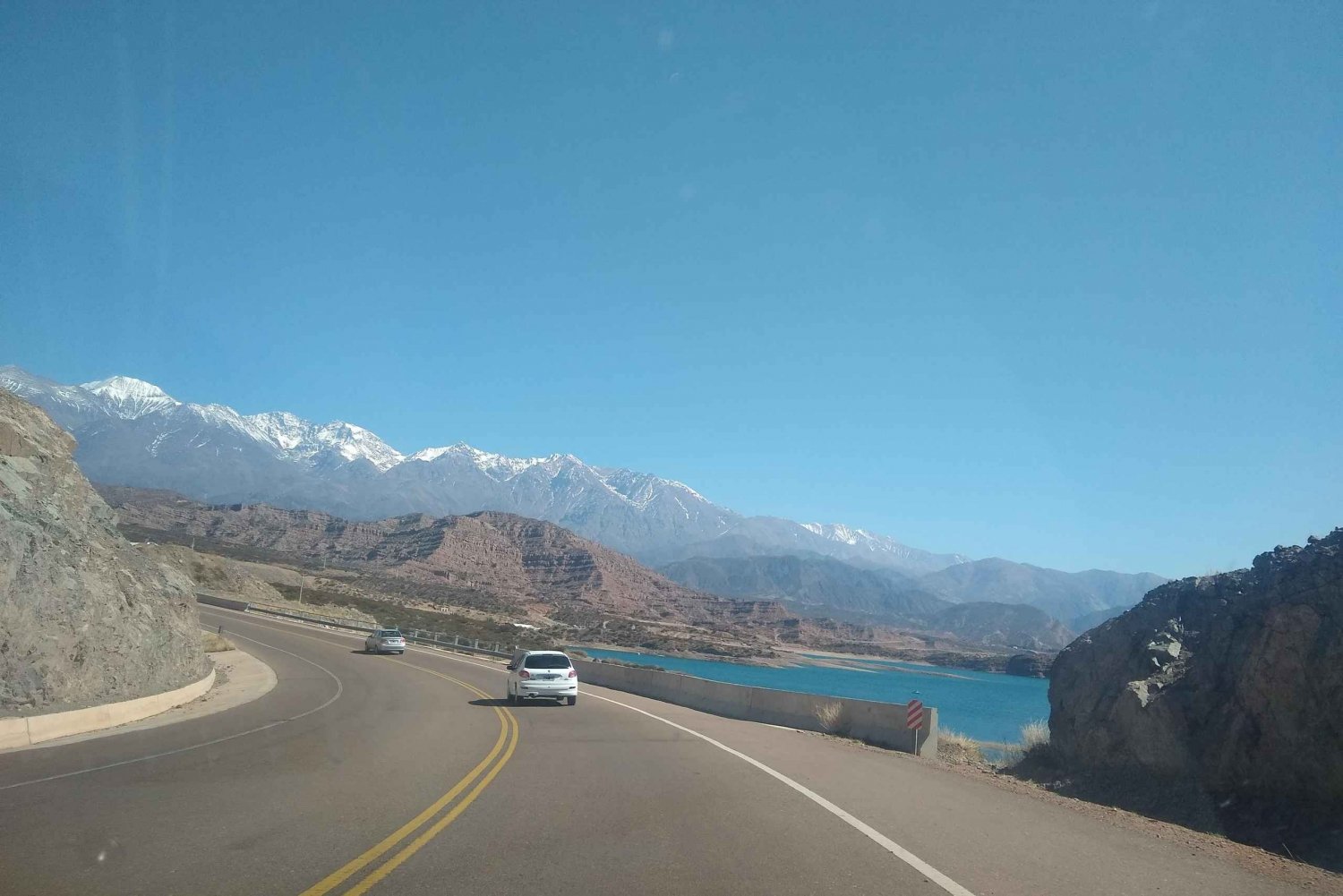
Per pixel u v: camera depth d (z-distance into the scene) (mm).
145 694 22000
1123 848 10273
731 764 15430
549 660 27234
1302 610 15938
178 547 91500
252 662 39625
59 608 19453
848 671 124938
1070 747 20891
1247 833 15047
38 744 16141
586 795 12016
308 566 143250
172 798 11156
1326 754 14828
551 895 7371
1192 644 19594
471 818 10320
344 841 9070
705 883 7785
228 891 7305
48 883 7445
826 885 7824
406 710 24188
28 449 24125
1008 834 10500
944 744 24531
